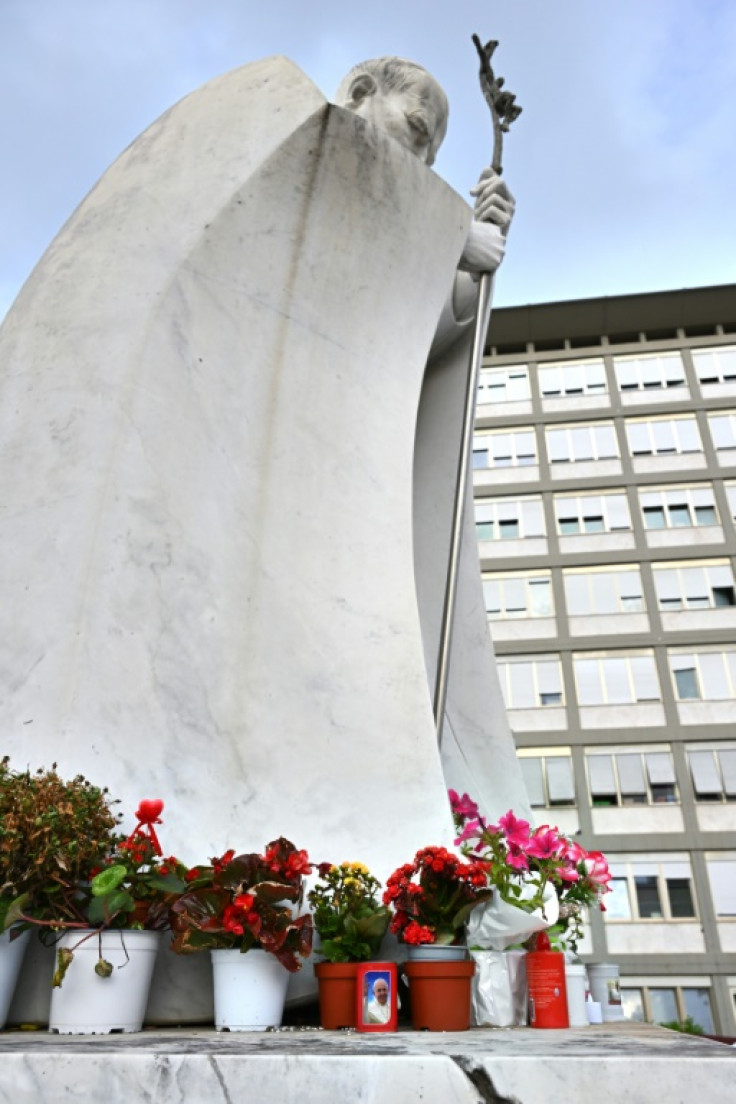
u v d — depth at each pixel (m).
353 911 2.29
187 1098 1.37
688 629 21.09
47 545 2.89
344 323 3.94
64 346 3.37
